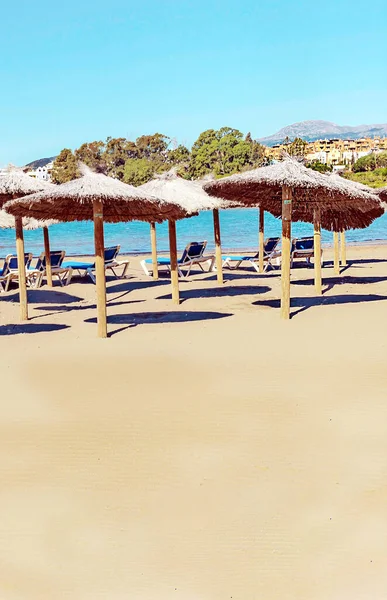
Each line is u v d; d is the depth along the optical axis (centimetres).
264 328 888
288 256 947
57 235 3809
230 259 1675
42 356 757
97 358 742
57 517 411
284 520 402
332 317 952
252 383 639
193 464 474
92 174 896
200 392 616
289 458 480
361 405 573
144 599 337
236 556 369
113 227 4453
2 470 471
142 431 532
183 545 380
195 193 1327
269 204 1301
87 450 500
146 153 15488
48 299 1266
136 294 1305
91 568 362
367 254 2125
